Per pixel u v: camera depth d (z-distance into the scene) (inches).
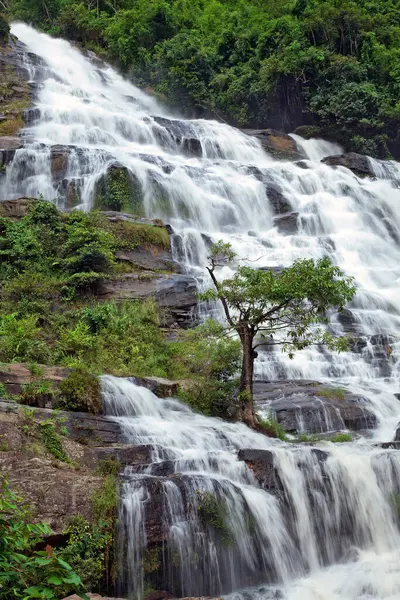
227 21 2244.1
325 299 606.9
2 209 919.7
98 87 1886.1
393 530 504.1
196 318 836.6
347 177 1422.2
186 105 1898.4
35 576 249.1
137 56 2092.8
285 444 566.9
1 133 1284.4
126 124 1425.9
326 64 1790.1
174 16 2177.7
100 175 1086.4
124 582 403.2
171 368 708.0
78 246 854.5
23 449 421.4
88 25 2194.9
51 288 795.4
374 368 816.9
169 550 421.1
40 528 255.0
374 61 1829.5
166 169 1171.3
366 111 1708.9
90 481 417.4
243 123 1841.8
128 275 842.2
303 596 431.5
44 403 520.1
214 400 630.5
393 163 1569.9
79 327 713.6
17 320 719.1
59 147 1141.1
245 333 628.1
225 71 1934.1
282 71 1754.4
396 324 944.3
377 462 519.2
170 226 999.6
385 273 1113.4
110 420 526.3
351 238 1182.3
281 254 1064.2
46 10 2261.3
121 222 929.5
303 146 1705.2
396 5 2177.7
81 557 384.5
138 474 457.7
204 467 483.2
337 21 1868.8
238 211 1212.5
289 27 1882.4
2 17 1850.4
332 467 504.4
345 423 664.4
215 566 433.4
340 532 488.7
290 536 467.5
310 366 789.9
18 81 1604.3
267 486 478.3
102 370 627.2
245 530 449.7
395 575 450.9
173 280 844.0
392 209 1382.9
